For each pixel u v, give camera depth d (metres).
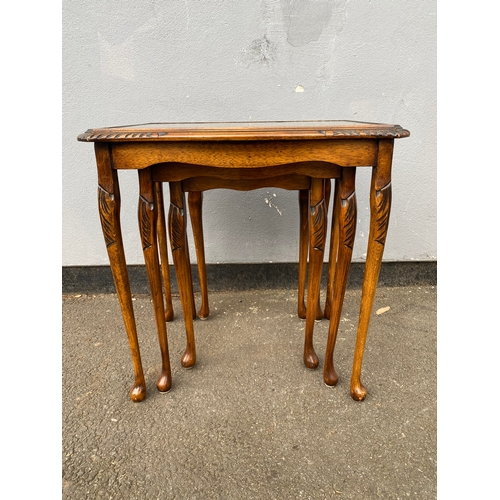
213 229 1.61
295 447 0.89
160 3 1.36
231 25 1.38
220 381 1.11
